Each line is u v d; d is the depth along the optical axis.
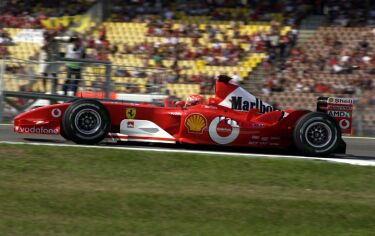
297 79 45.91
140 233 13.71
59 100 34.44
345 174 19.78
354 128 38.44
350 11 51.88
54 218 14.36
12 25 54.59
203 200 15.98
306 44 49.47
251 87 46.53
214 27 51.97
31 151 19.70
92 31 53.38
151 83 38.06
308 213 15.68
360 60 46.94
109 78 34.97
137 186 16.98
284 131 23.50
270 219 15.17
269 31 50.56
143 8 54.84
